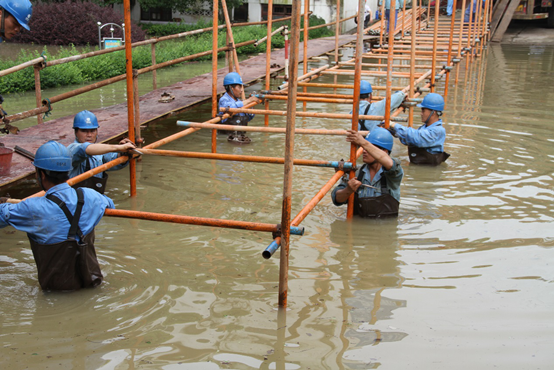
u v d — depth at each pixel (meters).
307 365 3.34
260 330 3.71
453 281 4.43
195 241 5.16
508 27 27.23
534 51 21.20
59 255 4.05
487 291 4.26
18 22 4.80
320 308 4.01
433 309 4.00
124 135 7.78
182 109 9.38
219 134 9.22
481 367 3.33
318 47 18.25
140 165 7.54
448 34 19.66
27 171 6.22
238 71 10.44
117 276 4.47
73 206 4.03
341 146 8.48
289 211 3.77
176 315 3.89
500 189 6.60
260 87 13.98
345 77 15.38
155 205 6.05
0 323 3.75
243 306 4.03
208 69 16.70
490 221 5.64
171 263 4.71
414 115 10.82
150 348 3.51
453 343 3.58
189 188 6.62
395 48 16.25
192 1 25.59
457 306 4.04
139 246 5.04
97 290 4.23
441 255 4.90
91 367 3.31
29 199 3.98
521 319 3.86
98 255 4.84
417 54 15.13
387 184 5.69
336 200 5.71
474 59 18.52
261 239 5.23
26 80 13.02
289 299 4.12
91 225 4.12
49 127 8.09
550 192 6.47
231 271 4.59
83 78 14.63
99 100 12.00
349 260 4.80
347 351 3.49
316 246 5.07
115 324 3.77
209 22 25.80
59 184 4.02
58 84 13.91
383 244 5.13
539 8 26.86
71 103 11.62
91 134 5.81
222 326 3.76
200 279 4.43
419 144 7.41
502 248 5.01
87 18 20.50
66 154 3.95
